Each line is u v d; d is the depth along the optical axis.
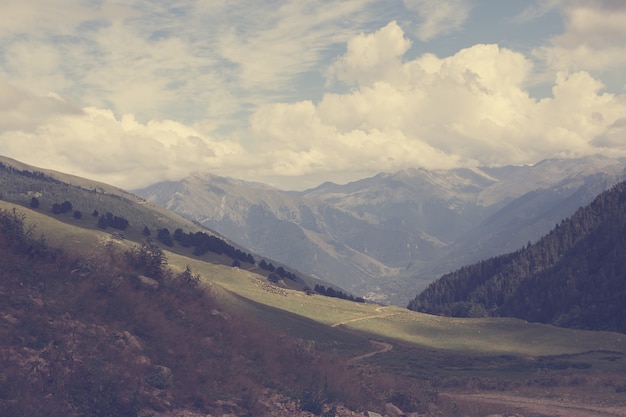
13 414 19.73
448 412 38.06
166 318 34.38
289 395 30.03
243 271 177.00
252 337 38.84
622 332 187.12
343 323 128.88
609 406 44.78
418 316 154.38
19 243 35.12
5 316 26.42
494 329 142.75
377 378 42.75
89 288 32.59
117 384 23.97
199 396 26.16
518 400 50.56
